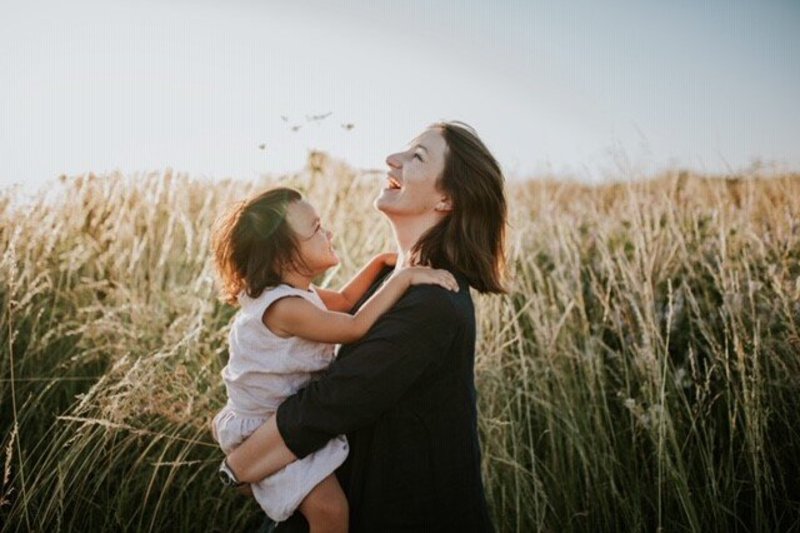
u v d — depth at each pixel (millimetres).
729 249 3281
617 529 2668
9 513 2420
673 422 2863
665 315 3109
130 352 2869
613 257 3533
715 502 2568
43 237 3211
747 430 2641
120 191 3496
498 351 2916
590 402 2963
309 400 1570
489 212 1816
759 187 3789
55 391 2879
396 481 1628
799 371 2758
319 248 1879
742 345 2754
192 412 2555
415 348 1561
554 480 2730
